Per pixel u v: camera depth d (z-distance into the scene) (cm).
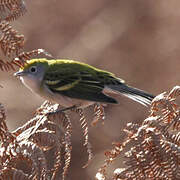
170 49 1566
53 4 1611
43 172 467
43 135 499
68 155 511
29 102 1446
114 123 1506
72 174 1419
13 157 473
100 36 1611
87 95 823
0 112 461
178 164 452
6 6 498
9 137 461
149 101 793
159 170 457
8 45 478
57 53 1579
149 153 462
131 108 1539
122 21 1620
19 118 1424
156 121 473
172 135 467
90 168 1417
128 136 489
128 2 1645
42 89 848
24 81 864
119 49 1600
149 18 1611
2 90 1449
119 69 1586
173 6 1598
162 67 1566
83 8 1638
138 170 464
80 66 860
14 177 476
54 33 1600
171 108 481
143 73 1579
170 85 1550
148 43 1588
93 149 1456
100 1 1695
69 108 586
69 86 830
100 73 858
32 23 1586
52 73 842
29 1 1589
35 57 1480
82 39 1606
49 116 542
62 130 535
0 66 483
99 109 611
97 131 1475
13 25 1555
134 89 834
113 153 496
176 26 1582
